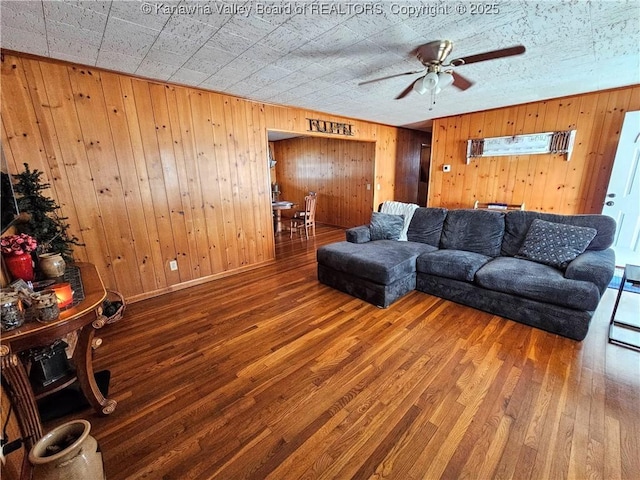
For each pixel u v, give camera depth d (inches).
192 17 70.7
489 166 189.9
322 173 279.6
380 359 81.2
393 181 258.4
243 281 142.9
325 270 133.3
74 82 98.7
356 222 260.8
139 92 112.7
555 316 90.0
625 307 106.0
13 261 60.9
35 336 47.3
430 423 60.5
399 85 126.3
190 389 71.1
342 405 65.6
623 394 66.7
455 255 118.0
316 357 82.6
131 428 60.2
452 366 77.6
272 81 119.6
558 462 51.8
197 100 128.1
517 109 172.6
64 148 99.5
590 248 103.1
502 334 92.1
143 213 120.3
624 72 117.0
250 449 55.5
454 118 200.2
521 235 117.3
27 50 85.8
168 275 130.6
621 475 49.3
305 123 175.2
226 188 144.3
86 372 59.3
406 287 120.3
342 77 115.9
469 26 78.2
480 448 54.8
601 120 146.9
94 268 79.5
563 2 67.4
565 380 71.3
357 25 76.4
